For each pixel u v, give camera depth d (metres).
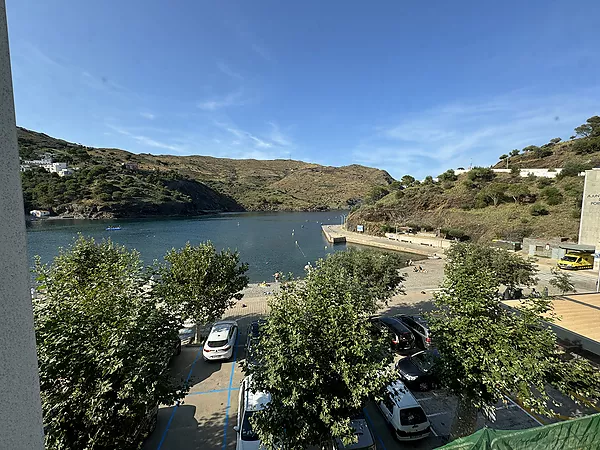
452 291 8.38
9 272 1.72
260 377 6.67
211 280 14.52
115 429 5.97
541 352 6.65
